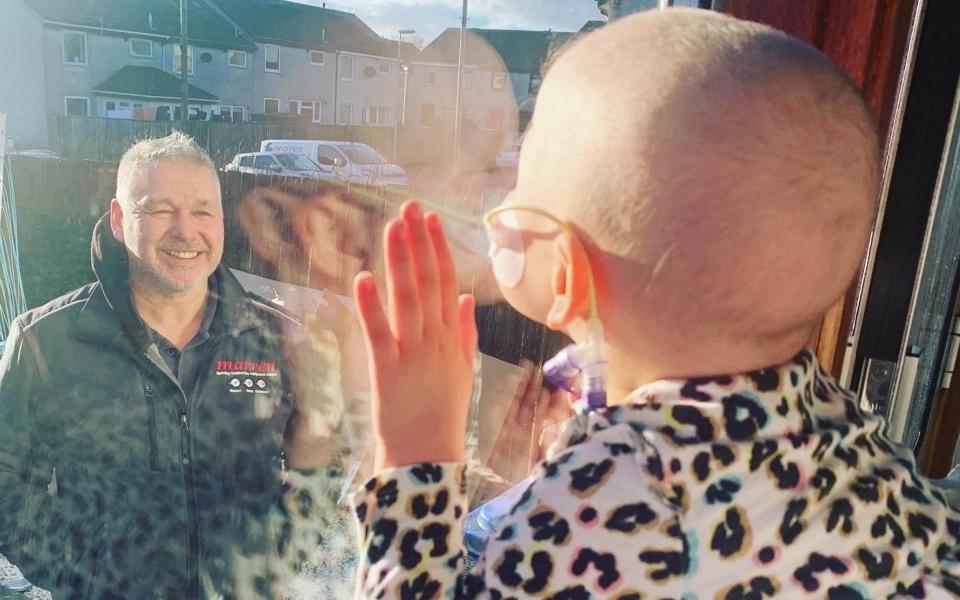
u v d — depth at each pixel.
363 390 2.84
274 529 2.73
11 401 2.44
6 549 2.39
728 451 0.51
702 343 0.52
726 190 0.48
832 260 0.52
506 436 2.50
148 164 2.79
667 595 0.49
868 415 0.63
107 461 2.55
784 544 0.51
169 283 2.63
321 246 3.26
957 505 0.80
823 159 0.49
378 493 0.55
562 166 0.53
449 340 0.58
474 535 0.91
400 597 0.53
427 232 0.56
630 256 0.51
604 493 0.50
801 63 0.50
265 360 2.79
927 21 0.99
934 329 1.25
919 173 1.04
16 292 2.69
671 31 0.52
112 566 2.51
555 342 2.69
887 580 0.54
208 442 2.64
